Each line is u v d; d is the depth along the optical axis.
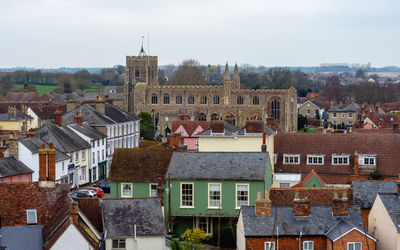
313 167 85.06
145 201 54.56
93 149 112.56
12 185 52.69
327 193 58.41
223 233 61.06
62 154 96.44
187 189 64.06
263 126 83.75
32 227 50.00
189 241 56.50
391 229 53.66
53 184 53.00
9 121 146.62
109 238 51.41
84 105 125.50
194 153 66.62
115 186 69.06
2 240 48.62
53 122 111.62
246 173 63.56
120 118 135.12
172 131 124.75
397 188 57.66
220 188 63.44
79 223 49.91
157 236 52.19
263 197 62.84
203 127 124.75
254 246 52.72
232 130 94.06
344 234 51.31
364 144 85.75
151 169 69.31
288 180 83.75
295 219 54.00
